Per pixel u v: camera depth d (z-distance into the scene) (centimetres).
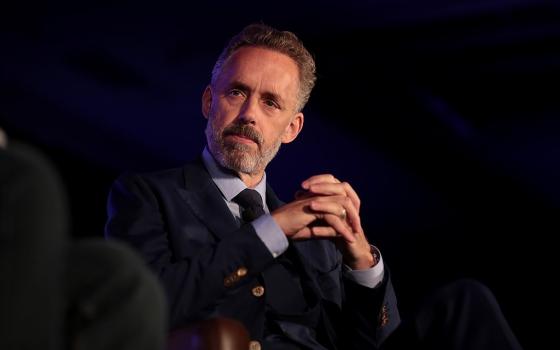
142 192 327
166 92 1016
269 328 313
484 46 990
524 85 1108
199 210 326
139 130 1050
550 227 1186
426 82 1094
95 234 1030
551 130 1152
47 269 98
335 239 320
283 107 348
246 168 338
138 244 308
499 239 1211
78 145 1032
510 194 1193
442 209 1220
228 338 215
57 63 959
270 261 289
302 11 914
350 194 313
